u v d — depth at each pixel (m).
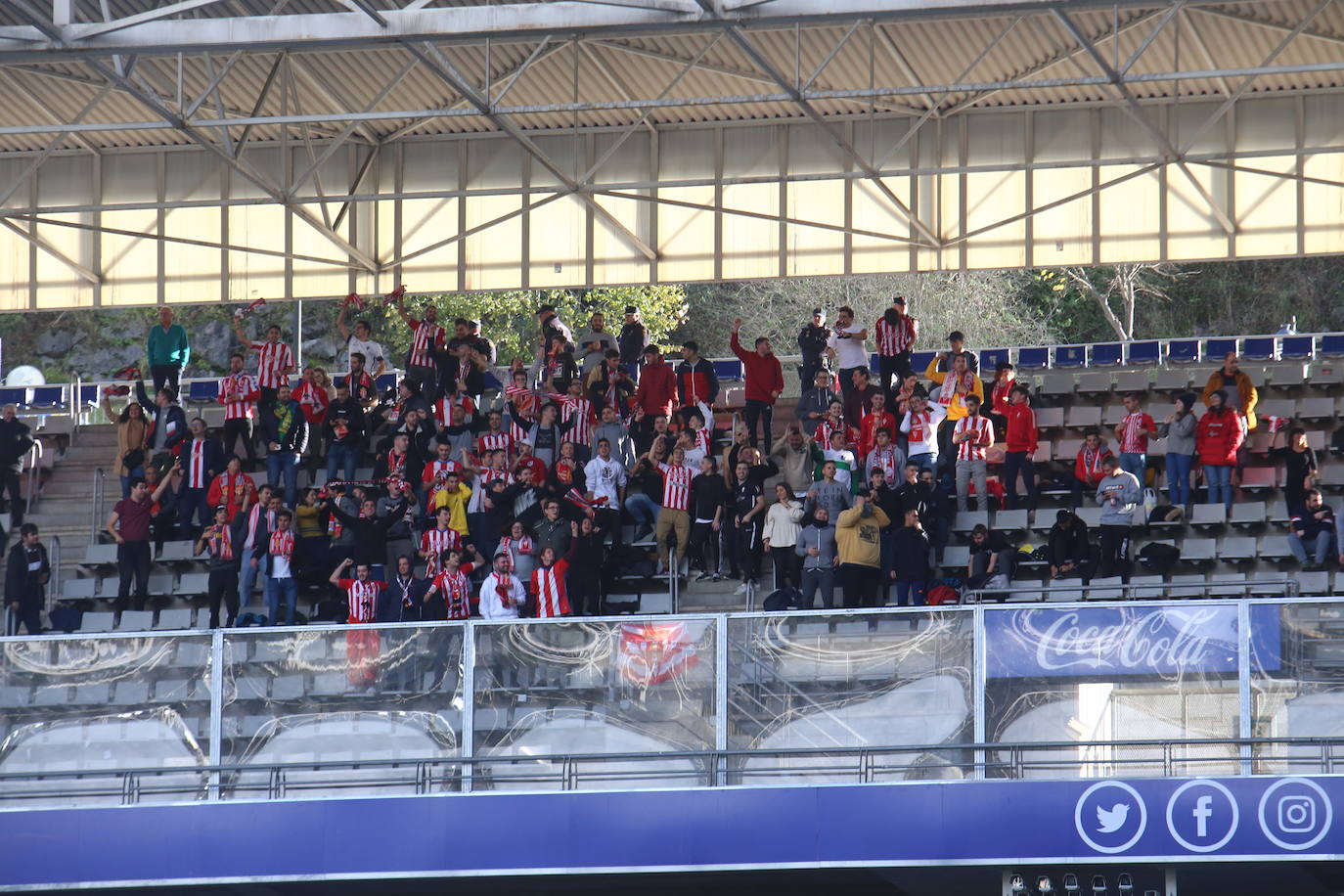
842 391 45.53
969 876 30.28
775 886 31.88
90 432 50.06
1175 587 38.03
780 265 53.31
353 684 30.09
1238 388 42.97
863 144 53.09
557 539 37.38
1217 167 51.12
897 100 51.88
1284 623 28.75
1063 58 48.59
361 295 55.12
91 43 33.62
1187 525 41.44
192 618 40.09
